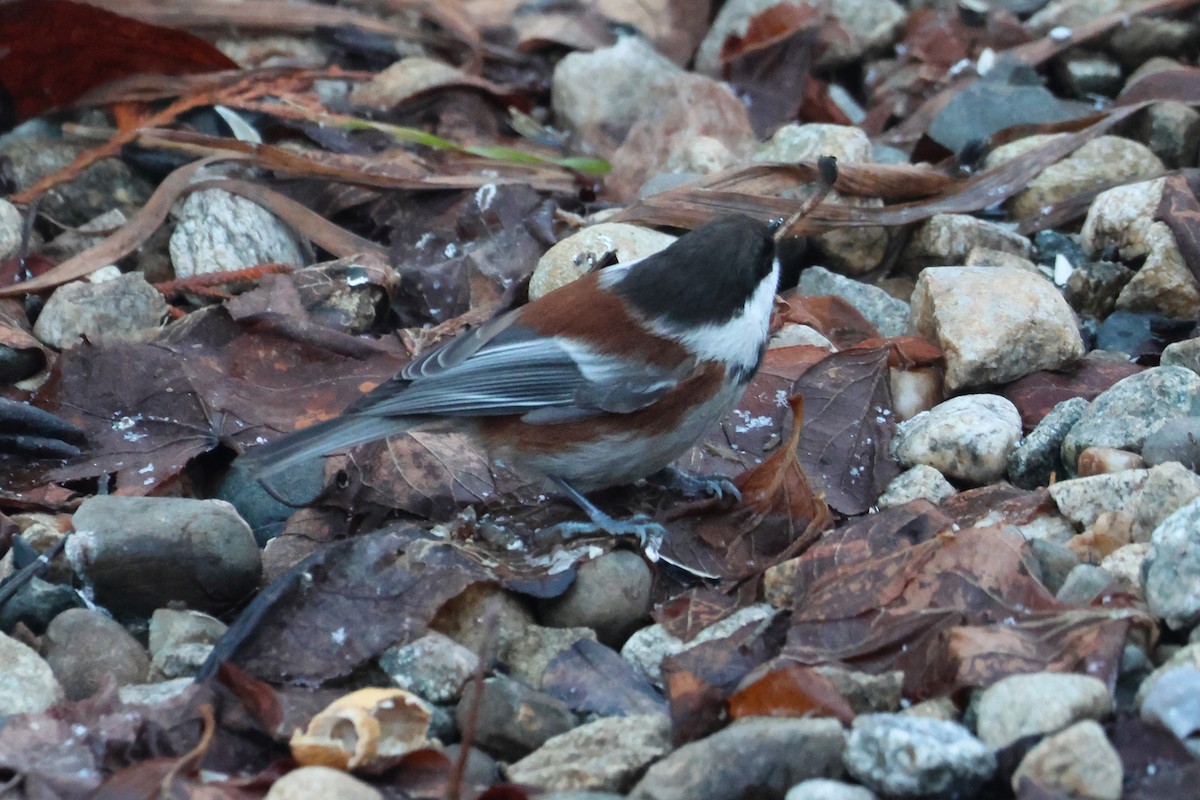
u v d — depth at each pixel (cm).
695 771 659
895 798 635
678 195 1261
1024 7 1644
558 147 1505
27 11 1305
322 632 776
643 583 853
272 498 978
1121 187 1224
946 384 1070
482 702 736
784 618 804
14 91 1384
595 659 789
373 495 953
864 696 715
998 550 770
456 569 809
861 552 824
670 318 866
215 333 1071
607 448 885
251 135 1388
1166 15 1528
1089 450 918
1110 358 1084
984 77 1473
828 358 1052
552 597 830
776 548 895
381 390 878
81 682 781
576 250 1154
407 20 1631
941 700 701
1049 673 677
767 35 1585
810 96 1562
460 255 1255
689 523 907
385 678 776
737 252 869
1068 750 614
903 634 739
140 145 1327
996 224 1302
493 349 885
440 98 1516
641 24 1664
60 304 1134
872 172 1285
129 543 833
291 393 1047
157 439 998
